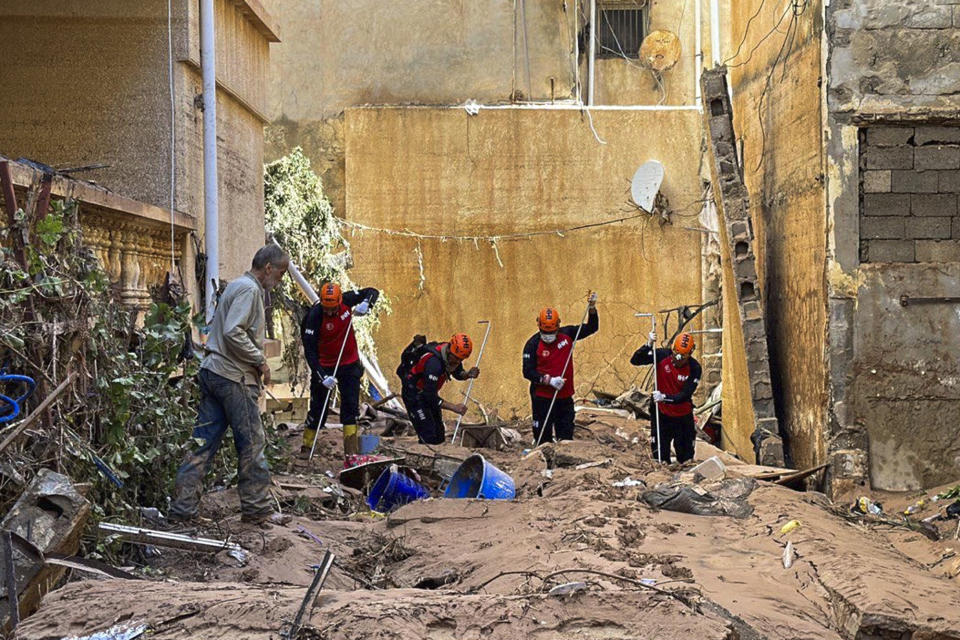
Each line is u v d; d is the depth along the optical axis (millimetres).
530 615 4117
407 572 6379
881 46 11648
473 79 21359
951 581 6930
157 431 7387
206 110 10648
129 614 3996
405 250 21047
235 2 11922
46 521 4797
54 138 10328
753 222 15930
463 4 21312
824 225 11812
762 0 14977
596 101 21422
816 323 12148
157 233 9422
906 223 11797
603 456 10922
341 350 11234
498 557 6180
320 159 21312
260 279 7254
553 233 21047
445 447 11742
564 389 12875
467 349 12648
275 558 6402
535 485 9500
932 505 10609
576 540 6602
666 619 4137
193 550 6164
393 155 21062
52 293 5895
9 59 10359
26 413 5605
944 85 11625
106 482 6406
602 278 21047
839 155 11727
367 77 21297
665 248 20953
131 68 10344
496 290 21062
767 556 6992
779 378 14117
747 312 13547
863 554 7160
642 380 20922
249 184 13070
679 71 21391
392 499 9180
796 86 13039
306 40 21328
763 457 12766
